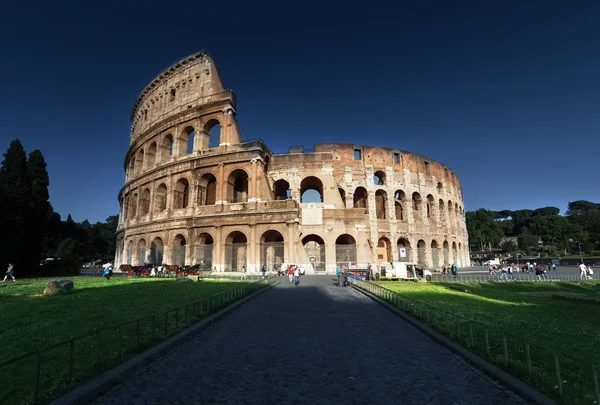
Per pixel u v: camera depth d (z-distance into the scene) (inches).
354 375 354.3
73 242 3184.1
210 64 2456.9
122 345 431.5
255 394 305.1
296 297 996.6
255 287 1123.9
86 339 463.5
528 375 331.6
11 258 1814.7
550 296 1116.5
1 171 1968.5
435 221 2847.0
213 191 2353.6
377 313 727.1
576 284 1489.9
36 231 2036.2
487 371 354.6
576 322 646.5
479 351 416.8
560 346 455.5
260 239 2026.3
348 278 1439.5
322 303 876.6
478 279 1755.7
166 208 2343.8
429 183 2883.9
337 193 2301.9
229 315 705.0
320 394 305.1
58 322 565.6
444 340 470.9
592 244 5187.0
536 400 282.0
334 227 2185.0
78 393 282.0
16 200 1900.8
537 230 5792.3
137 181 2696.9
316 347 462.0
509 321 615.5
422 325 564.7
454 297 952.9
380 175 2763.3
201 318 620.7
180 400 291.7
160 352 417.4
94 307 722.2
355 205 2800.2
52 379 318.0
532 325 590.2
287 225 1998.0
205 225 2118.6
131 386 321.7
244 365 386.6
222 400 292.0
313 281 1552.7
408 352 437.1
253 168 2113.7
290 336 524.4
